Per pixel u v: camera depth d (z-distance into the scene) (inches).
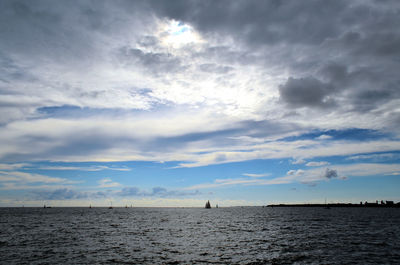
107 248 1600.6
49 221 4072.3
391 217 5187.0
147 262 1246.3
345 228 2886.3
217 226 3304.6
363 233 2388.0
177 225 3479.3
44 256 1359.5
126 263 1223.5
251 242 1870.1
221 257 1359.5
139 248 1612.9
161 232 2564.0
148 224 3634.4
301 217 5369.1
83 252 1467.8
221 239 2036.2
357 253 1435.8
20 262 1230.3
